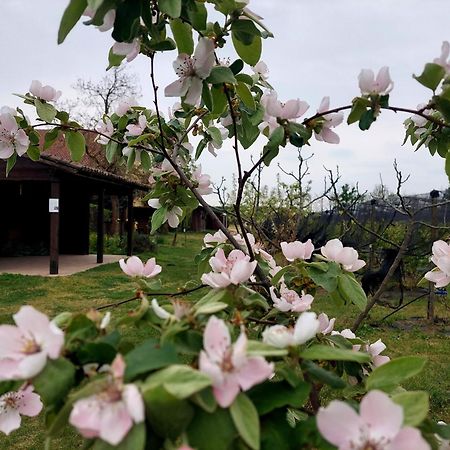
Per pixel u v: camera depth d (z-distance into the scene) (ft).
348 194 15.64
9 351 2.26
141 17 3.32
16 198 52.75
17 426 2.94
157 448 2.19
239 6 3.91
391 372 2.66
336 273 4.37
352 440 2.03
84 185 46.44
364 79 3.76
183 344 2.53
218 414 2.15
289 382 2.49
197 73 3.80
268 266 5.20
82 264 44.62
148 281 4.43
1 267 41.68
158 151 6.04
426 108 3.80
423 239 15.96
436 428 2.75
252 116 4.92
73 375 2.28
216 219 5.32
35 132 5.72
